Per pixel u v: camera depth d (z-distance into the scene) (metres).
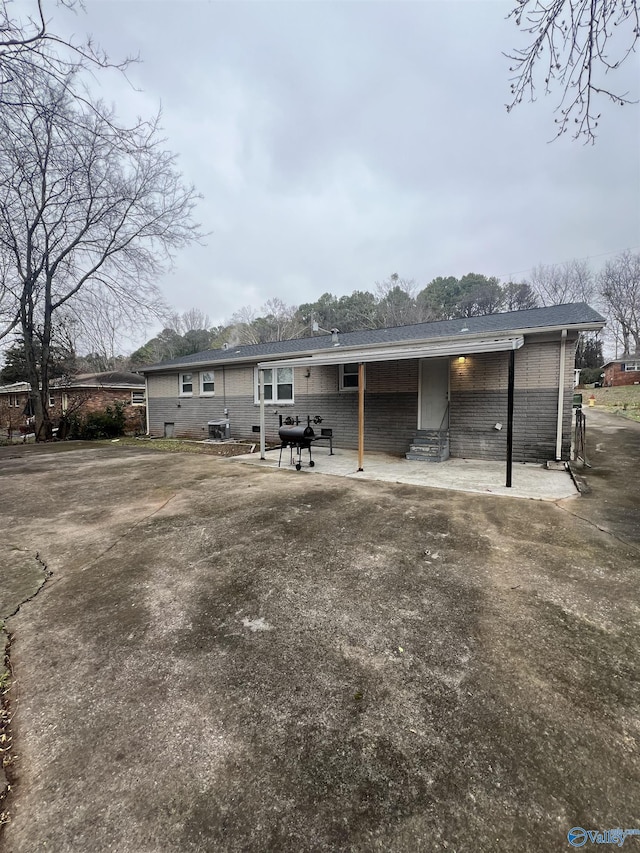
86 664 2.24
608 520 4.65
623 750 1.64
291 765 1.60
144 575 3.37
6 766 1.61
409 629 2.53
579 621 2.60
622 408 22.62
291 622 2.63
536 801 1.44
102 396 20.56
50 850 1.29
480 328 8.84
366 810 1.42
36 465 9.02
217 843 1.32
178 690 2.02
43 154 7.03
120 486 6.79
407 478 7.01
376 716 1.84
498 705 1.89
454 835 1.33
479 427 8.91
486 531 4.30
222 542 4.09
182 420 15.10
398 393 9.95
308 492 6.07
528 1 3.20
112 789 1.51
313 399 11.45
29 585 3.23
